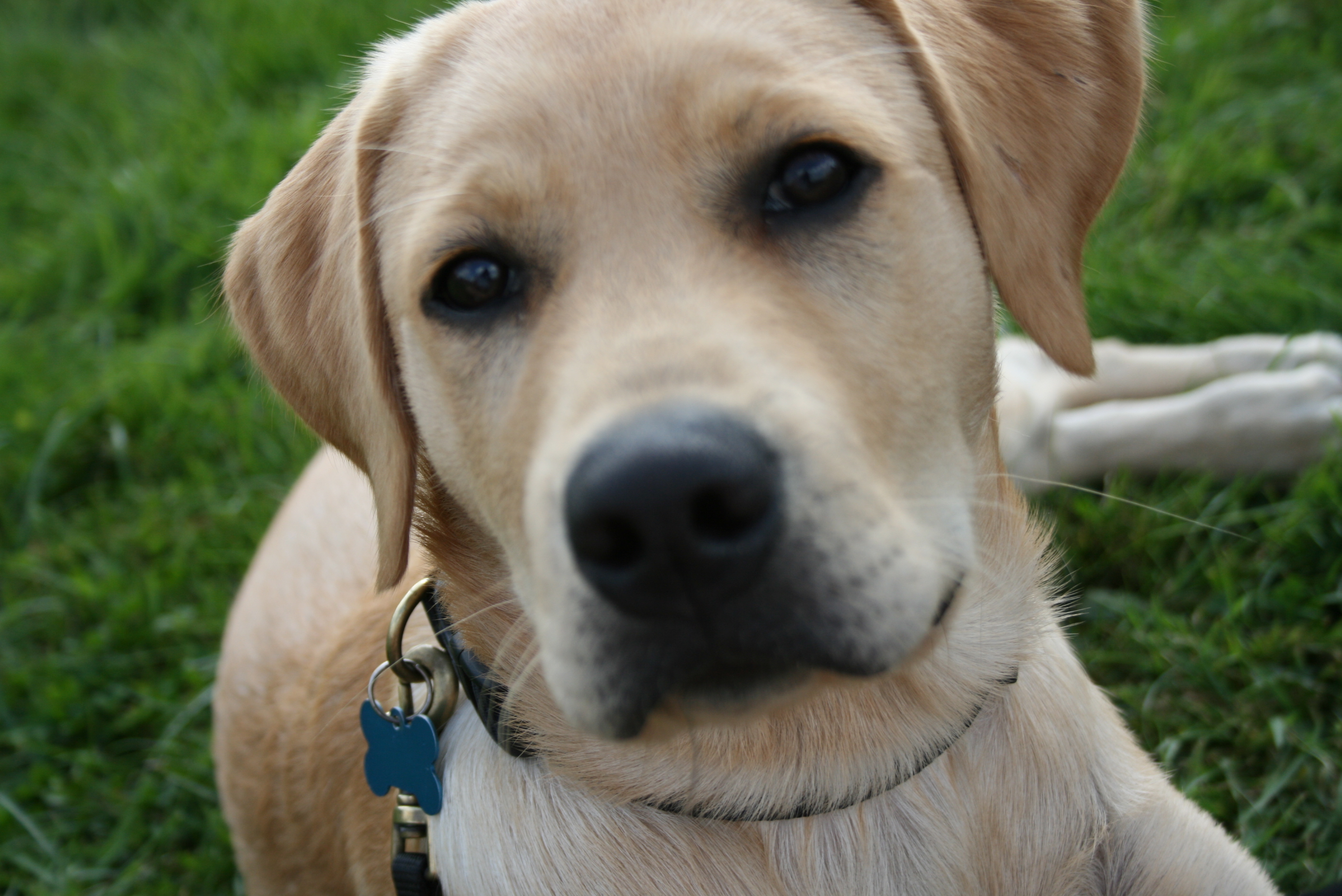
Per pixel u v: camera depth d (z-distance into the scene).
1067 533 0.72
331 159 0.55
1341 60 1.03
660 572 0.43
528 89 0.48
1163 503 0.72
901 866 0.52
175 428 0.97
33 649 0.83
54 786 0.73
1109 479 0.74
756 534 0.43
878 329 0.47
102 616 0.84
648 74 0.48
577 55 0.49
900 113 0.50
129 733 0.77
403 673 0.54
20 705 0.79
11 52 1.56
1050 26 0.54
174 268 1.11
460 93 0.50
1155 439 0.72
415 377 0.52
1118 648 0.68
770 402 0.44
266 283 0.56
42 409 1.00
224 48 1.41
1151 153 0.98
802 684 0.45
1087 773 0.55
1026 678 0.54
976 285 0.50
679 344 0.45
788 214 0.48
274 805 0.62
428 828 0.54
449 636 0.54
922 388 0.48
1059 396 0.76
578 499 0.43
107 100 1.40
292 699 0.63
